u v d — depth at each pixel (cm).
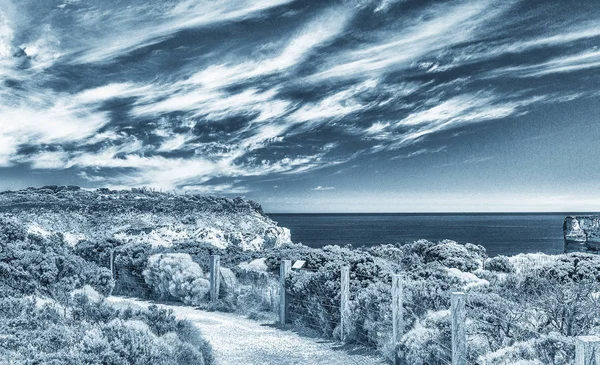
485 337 997
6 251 1460
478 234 18925
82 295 1250
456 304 867
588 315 981
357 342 1338
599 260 1931
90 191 11669
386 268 1631
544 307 1005
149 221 10006
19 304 1099
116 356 823
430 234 19138
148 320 1070
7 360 764
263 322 1653
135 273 2277
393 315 1148
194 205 11444
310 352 1272
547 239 15438
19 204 9612
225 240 9619
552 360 830
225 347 1324
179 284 2038
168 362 892
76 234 8762
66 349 832
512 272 2053
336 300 1444
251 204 12331
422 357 1000
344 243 14325
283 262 1648
